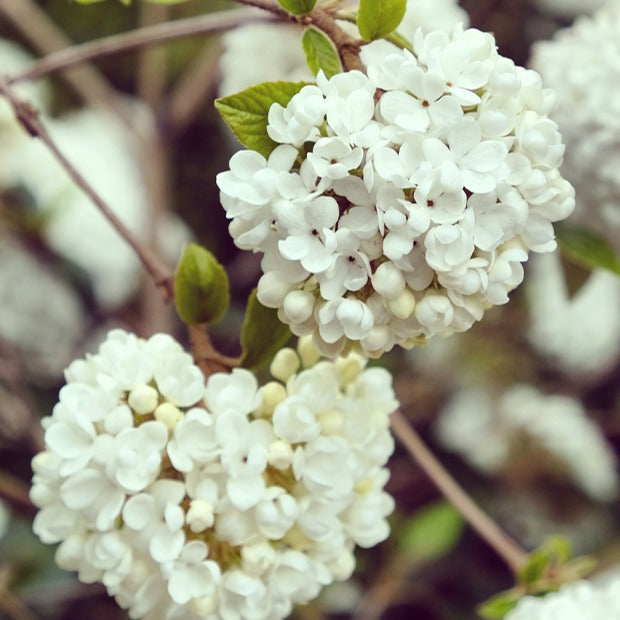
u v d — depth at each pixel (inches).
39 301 30.0
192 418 17.1
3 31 34.6
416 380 35.4
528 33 34.5
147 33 22.4
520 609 20.3
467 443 35.2
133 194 30.6
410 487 34.3
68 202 29.2
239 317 33.7
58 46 31.5
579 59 22.6
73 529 17.7
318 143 16.0
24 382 29.5
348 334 16.4
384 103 16.1
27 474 29.8
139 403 17.2
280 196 16.2
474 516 22.5
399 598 33.7
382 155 15.9
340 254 16.2
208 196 35.4
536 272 34.3
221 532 17.2
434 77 16.1
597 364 36.3
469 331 34.8
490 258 16.4
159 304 29.8
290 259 16.2
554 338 35.4
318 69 17.4
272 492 17.2
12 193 29.1
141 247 19.6
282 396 17.7
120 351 17.5
